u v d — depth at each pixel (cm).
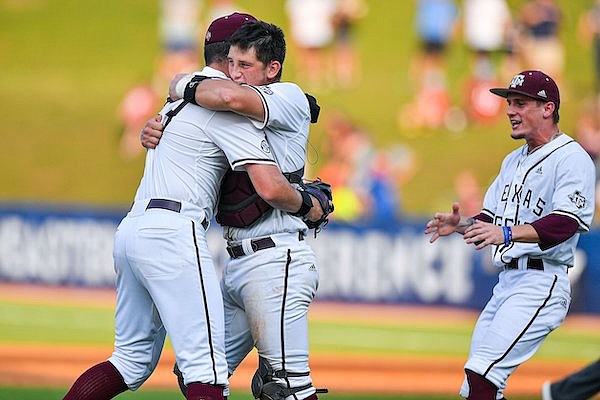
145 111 5291
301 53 5472
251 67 1484
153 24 5769
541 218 1606
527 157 1700
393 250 3984
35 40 5716
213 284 1448
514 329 1623
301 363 1512
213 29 1522
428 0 5472
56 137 5288
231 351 1602
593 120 5316
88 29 5772
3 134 5275
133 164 5241
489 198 1778
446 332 3781
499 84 5447
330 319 3888
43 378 2725
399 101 5422
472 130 5403
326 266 3956
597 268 3962
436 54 5491
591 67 5522
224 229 1538
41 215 4006
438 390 2795
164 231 1428
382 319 3922
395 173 5169
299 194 1465
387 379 2947
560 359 3431
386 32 5722
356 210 4694
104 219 4003
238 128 1437
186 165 1457
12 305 3838
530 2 5478
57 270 3994
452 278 3991
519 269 1672
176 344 1428
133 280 1485
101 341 3353
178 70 5391
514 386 2880
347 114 5319
